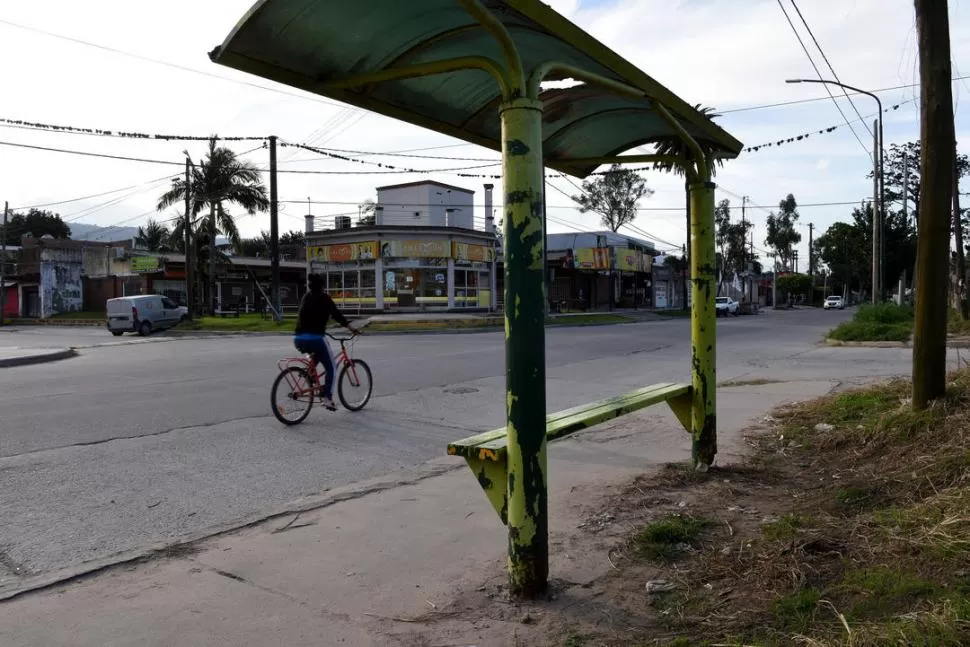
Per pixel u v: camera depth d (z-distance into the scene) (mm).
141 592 3559
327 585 3633
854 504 4191
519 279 3189
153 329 29266
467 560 3965
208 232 36312
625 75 3902
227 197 35344
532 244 3172
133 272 44562
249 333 27875
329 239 34594
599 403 4965
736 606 3094
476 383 11438
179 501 5176
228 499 5238
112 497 5254
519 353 3242
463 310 34719
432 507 4996
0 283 45125
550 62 3316
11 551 4145
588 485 5359
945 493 3793
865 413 6770
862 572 3145
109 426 7809
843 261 65875
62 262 47719
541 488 3322
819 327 30094
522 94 3129
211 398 9766
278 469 6113
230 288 45406
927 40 5391
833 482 4801
